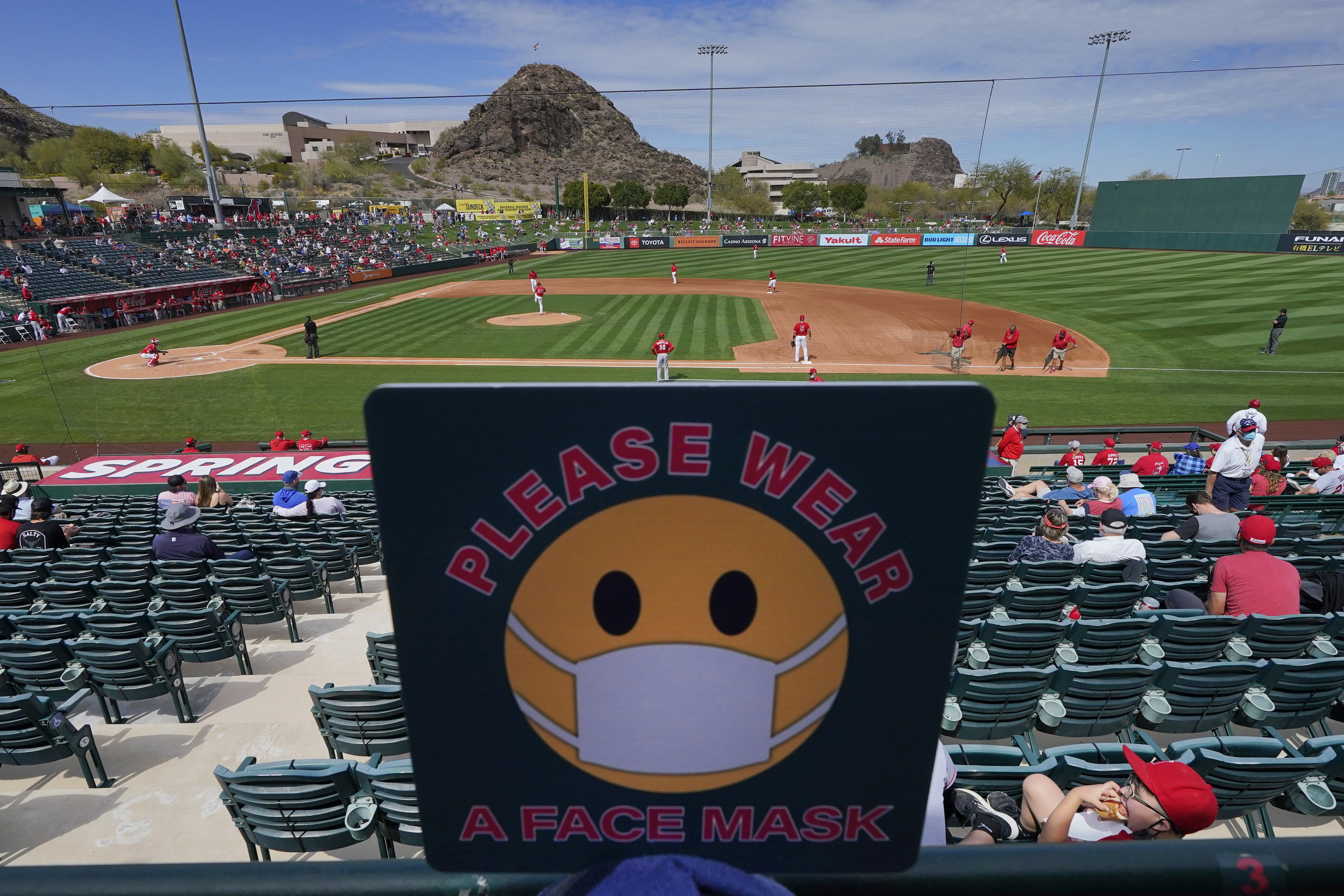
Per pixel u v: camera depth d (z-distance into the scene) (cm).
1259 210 4231
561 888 84
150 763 452
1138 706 403
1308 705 405
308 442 1497
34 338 2741
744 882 80
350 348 2536
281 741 474
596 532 75
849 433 71
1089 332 2550
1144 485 1088
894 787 87
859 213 7494
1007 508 888
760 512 74
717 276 4175
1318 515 936
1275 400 1783
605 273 4409
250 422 1798
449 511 74
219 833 394
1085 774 310
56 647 468
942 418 71
